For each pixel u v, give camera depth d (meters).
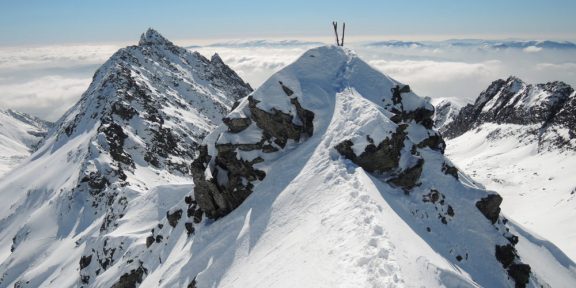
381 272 22.92
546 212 123.81
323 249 27.77
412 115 45.66
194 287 35.44
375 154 37.72
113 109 166.25
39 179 167.25
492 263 35.88
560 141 174.00
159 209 75.06
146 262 51.94
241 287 30.31
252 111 45.16
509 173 165.75
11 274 108.62
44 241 115.25
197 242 42.62
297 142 43.88
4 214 157.50
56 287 81.25
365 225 27.89
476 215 38.44
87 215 116.94
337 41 53.44
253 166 42.97
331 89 46.28
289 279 26.77
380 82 46.59
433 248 32.31
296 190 37.19
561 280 45.50
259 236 35.56
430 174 40.91
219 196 43.91
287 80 46.12
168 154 158.12
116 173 127.38
